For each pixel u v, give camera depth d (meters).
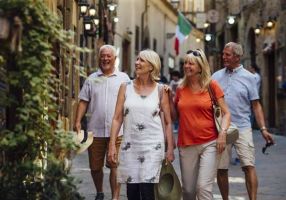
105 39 45.50
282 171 20.53
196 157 11.16
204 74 11.11
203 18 55.41
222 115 11.15
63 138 8.80
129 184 11.09
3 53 8.31
